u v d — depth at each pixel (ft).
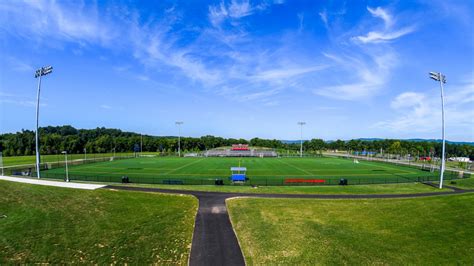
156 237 71.56
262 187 136.77
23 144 422.00
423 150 450.30
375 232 75.00
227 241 68.44
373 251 63.36
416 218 86.69
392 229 77.25
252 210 93.86
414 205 101.40
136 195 115.34
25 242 68.74
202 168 237.86
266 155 428.97
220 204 101.96
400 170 234.58
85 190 124.26
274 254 61.46
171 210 95.04
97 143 506.48
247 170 224.74
